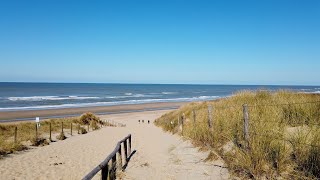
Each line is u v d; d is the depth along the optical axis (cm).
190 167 860
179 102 8938
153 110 6556
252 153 641
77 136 2341
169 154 1178
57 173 1045
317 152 555
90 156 1379
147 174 889
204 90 19775
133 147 1603
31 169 1103
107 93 14075
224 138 920
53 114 5234
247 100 1382
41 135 2194
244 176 636
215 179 694
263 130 716
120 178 855
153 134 2233
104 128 3281
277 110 928
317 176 530
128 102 8769
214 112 1220
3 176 1004
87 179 546
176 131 1859
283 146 615
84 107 6775
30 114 5144
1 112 5353
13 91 14188
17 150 1527
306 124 795
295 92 1460
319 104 909
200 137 1116
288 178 553
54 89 17425
